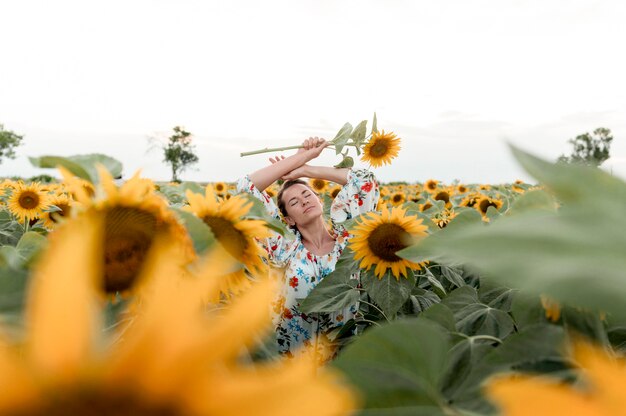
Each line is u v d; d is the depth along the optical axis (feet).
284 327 14.98
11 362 1.34
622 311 1.32
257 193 16.83
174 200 14.32
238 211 6.66
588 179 1.77
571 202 1.76
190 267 3.93
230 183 44.86
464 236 1.58
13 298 2.91
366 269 10.70
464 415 2.81
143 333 1.39
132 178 4.22
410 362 2.92
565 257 1.45
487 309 6.30
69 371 1.35
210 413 1.33
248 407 1.33
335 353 11.27
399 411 2.82
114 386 1.37
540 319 4.19
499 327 6.09
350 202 17.24
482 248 1.53
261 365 3.85
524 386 1.45
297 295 15.14
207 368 1.37
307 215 16.29
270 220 7.39
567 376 3.25
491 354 3.48
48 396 1.35
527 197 4.47
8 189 29.58
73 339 1.36
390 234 10.42
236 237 6.73
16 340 2.39
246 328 1.39
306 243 16.49
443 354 2.92
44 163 4.10
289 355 14.79
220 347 1.37
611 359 3.28
